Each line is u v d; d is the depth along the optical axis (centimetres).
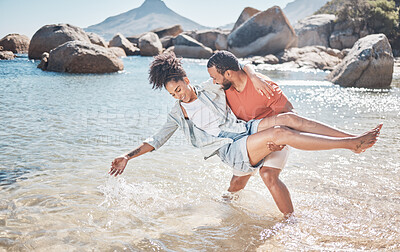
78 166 411
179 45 2967
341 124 625
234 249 254
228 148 319
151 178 387
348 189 359
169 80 306
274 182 307
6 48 2597
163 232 277
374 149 488
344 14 3338
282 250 253
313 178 389
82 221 288
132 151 326
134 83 1186
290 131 287
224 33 3247
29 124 594
